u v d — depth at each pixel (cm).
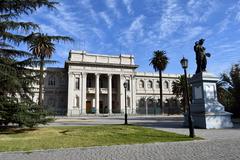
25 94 1639
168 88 8112
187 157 834
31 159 836
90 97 6781
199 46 2103
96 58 6712
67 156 884
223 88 4131
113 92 7019
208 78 1991
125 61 6962
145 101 7756
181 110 7044
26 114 1566
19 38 1516
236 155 845
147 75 7925
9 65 1495
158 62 6181
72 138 1332
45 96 6606
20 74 1573
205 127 1870
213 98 2002
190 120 1366
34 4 1461
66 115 5906
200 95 2014
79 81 6469
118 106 6850
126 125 2192
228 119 1952
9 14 1468
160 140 1239
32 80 1634
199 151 945
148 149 1014
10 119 1518
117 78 7081
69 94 6291
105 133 1540
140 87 7825
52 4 1499
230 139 1272
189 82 2169
